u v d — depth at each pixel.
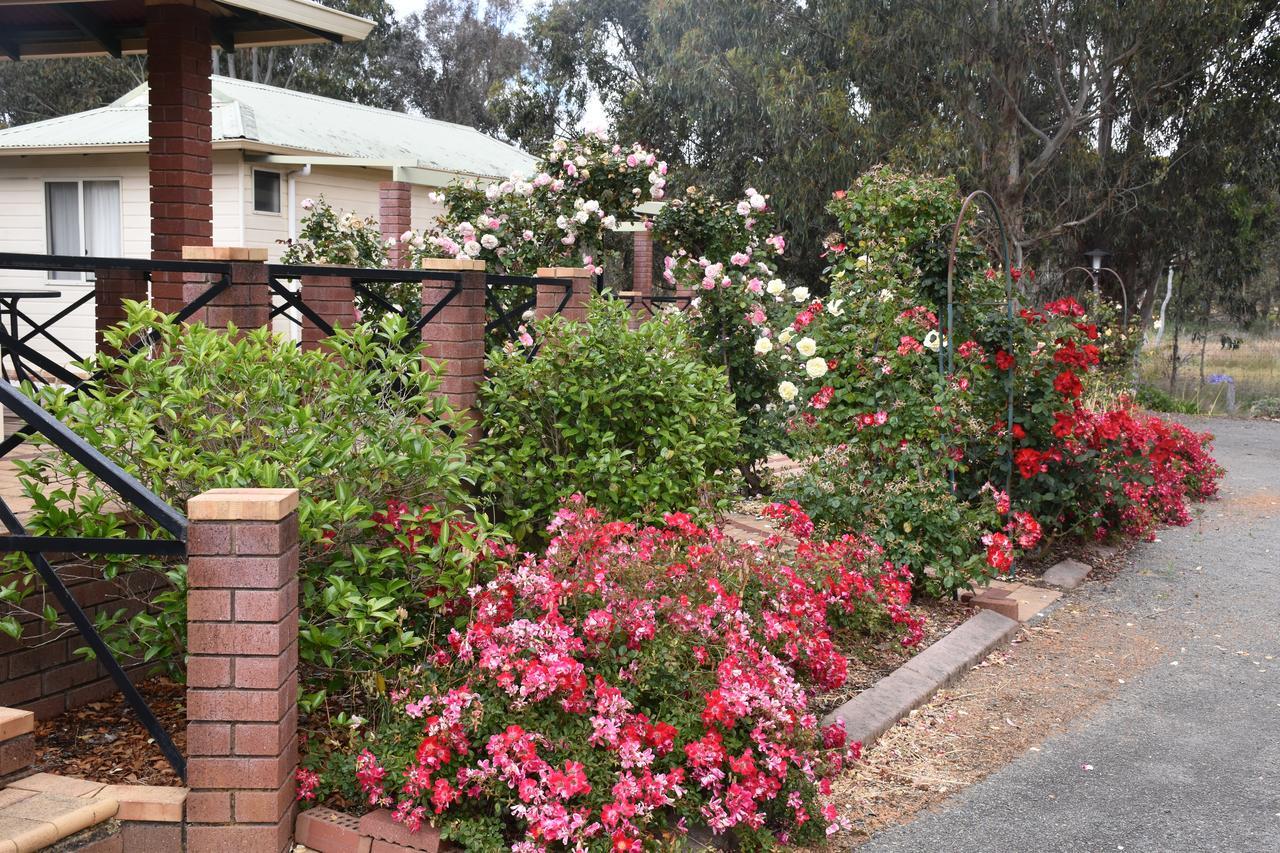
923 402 6.29
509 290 9.61
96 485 3.70
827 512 6.15
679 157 25.53
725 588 3.97
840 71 20.56
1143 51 19.59
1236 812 3.77
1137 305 23.14
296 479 3.48
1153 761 4.22
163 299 6.95
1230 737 4.49
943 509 6.09
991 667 5.36
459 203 10.67
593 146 10.88
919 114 20.31
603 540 3.96
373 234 12.70
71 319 13.88
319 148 14.20
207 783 2.92
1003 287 7.48
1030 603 6.52
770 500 7.36
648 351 5.72
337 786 3.26
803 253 22.22
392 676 3.69
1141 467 8.31
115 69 28.52
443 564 3.79
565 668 3.22
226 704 2.91
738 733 3.53
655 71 24.52
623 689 3.44
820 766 3.68
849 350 6.63
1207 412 20.03
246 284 4.54
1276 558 8.00
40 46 7.87
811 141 20.62
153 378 3.83
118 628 3.96
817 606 4.55
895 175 7.62
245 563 2.87
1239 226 22.52
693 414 5.71
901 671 4.98
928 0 19.22
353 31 7.30
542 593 3.64
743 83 21.75
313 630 3.41
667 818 3.33
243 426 3.81
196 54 6.91
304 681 3.83
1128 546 8.32
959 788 3.94
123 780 3.29
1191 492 10.59
